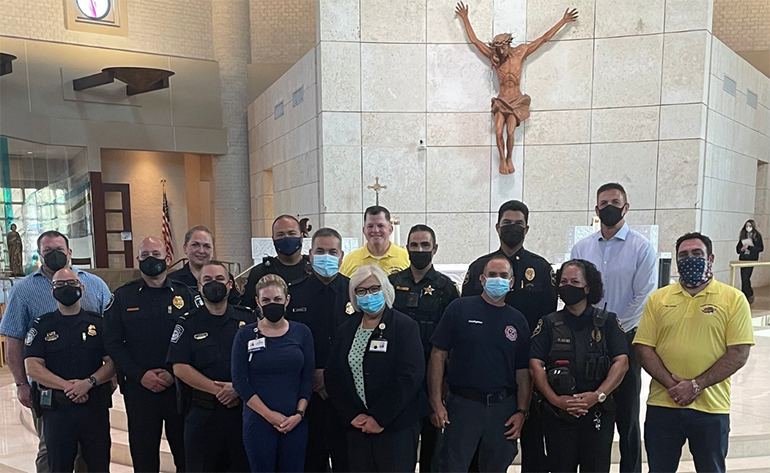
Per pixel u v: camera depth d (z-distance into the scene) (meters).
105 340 2.78
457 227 7.48
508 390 2.56
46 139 9.77
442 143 7.40
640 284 2.89
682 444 2.52
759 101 9.13
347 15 7.23
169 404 2.80
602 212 2.95
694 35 6.77
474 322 2.55
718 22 11.03
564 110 7.25
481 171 7.43
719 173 7.77
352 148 7.36
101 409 2.85
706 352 2.43
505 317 2.57
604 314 2.55
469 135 7.39
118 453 3.80
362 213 7.43
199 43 11.35
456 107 7.36
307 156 8.13
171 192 12.51
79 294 2.80
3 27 9.42
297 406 2.53
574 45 7.16
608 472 2.47
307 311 2.82
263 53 11.62
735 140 8.28
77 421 2.76
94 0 10.23
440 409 2.56
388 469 2.43
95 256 10.55
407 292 2.86
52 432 2.72
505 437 2.53
